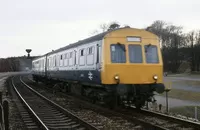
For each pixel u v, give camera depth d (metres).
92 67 15.27
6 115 8.05
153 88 14.15
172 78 56.06
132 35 13.99
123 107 15.02
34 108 16.05
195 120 13.35
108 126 10.91
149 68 13.98
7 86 35.47
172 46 94.69
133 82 13.66
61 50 23.11
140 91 13.88
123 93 13.27
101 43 13.98
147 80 13.93
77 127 10.84
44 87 32.34
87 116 13.25
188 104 21.56
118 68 13.52
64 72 21.83
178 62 91.69
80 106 16.41
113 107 14.43
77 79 18.31
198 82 43.94
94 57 15.02
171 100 24.36
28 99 20.88
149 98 14.20
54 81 28.44
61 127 10.82
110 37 13.70
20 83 41.75
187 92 30.67
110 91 13.53
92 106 15.62
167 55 92.62
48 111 14.92
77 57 18.30
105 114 13.68
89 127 10.30
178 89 34.28
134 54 13.89
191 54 88.38
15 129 10.80
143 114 13.52
